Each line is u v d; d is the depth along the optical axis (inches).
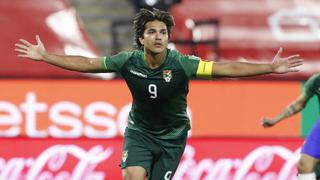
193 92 1279.5
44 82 1248.2
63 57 784.9
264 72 751.7
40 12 1492.4
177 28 1599.4
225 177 1054.4
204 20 1636.3
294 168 1063.0
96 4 1750.7
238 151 1059.3
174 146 820.0
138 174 793.6
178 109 800.3
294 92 1298.0
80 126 1246.9
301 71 1547.7
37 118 1242.6
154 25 764.0
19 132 1237.7
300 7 1685.5
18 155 1032.8
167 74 772.6
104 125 1249.4
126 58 780.6
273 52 1612.9
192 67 770.8
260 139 1064.8
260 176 1059.3
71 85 1250.6
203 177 1050.1
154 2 1464.1
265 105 1293.1
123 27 1697.8
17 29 1455.5
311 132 954.1
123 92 1256.8
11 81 1242.6
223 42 1611.7
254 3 1684.3
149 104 791.1
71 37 1475.1
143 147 810.8
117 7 1761.8
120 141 1047.0
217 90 1283.2
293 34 1640.0
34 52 778.8
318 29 1654.8
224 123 1282.0
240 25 1641.2
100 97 1252.5
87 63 784.3
